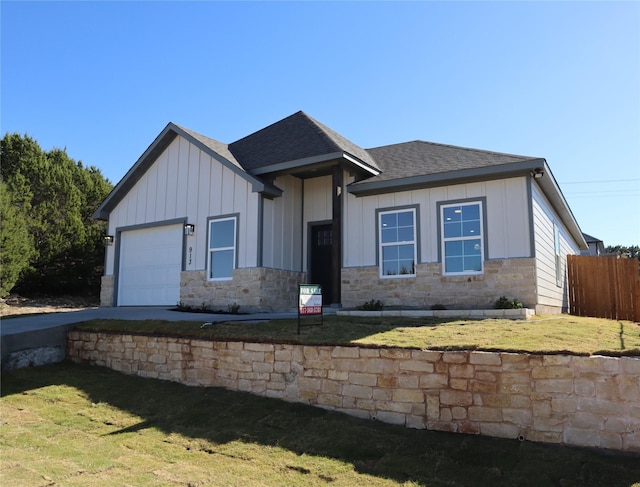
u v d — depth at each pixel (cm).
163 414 648
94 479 443
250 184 1287
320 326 797
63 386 774
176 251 1408
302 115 1515
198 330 820
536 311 1043
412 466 471
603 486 418
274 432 571
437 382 575
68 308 1992
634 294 1422
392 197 1232
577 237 1947
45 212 2312
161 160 1473
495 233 1098
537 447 499
